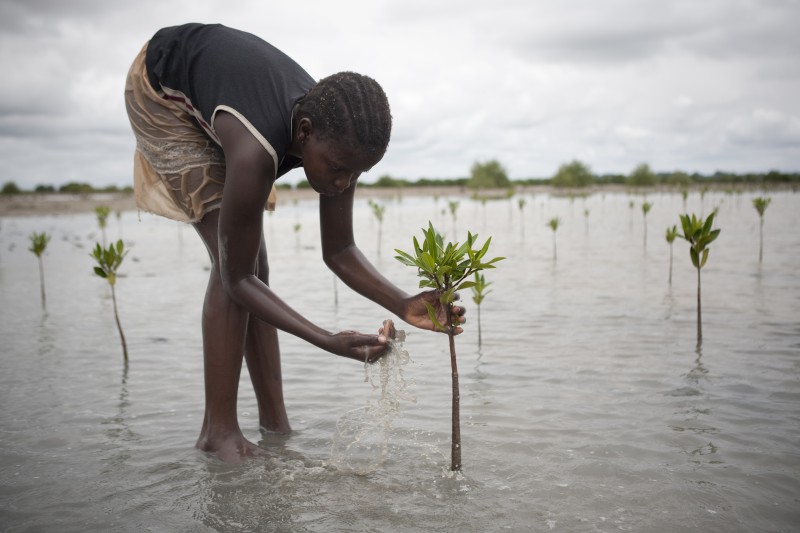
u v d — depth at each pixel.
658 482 3.22
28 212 42.03
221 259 3.17
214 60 3.18
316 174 2.95
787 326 6.65
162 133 3.53
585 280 10.57
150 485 3.33
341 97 2.78
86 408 4.63
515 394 4.74
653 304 8.17
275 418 4.10
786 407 4.28
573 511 2.94
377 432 4.04
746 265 11.63
